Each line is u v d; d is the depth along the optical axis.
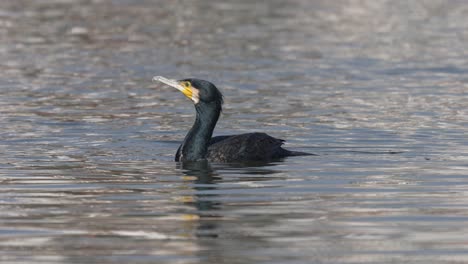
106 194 14.02
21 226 12.25
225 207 13.24
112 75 26.56
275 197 13.84
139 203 13.48
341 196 13.88
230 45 32.38
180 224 12.36
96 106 22.17
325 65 28.55
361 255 11.03
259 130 19.55
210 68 27.83
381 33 35.59
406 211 12.99
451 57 30.09
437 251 11.15
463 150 17.39
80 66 28.00
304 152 17.28
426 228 12.12
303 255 11.04
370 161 16.45
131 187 14.50
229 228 12.15
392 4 44.91
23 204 13.41
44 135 18.81
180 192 14.16
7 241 11.59
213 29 36.16
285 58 29.78
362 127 19.77
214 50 31.27
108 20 38.03
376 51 31.33
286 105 22.42
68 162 16.36
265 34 34.94
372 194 14.01
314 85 25.22
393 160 16.52
